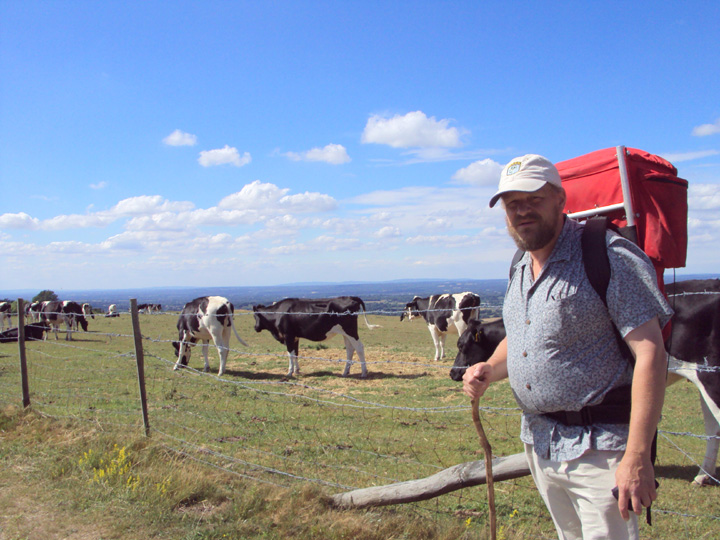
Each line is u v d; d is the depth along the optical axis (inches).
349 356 537.6
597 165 141.1
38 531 162.1
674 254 133.0
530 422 101.4
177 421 305.3
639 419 81.0
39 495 187.2
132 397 378.0
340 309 533.0
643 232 133.3
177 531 162.7
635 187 133.6
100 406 343.6
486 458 111.8
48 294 2124.8
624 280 86.0
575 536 103.5
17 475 205.2
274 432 293.9
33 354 669.3
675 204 133.7
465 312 625.0
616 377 90.4
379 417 337.4
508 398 397.7
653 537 174.6
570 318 90.1
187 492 184.9
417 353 702.5
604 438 89.8
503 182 95.3
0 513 173.9
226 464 225.1
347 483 212.1
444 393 429.4
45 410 312.3
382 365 599.5
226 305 550.0
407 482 172.6
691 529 180.5
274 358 665.0
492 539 111.6
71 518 170.4
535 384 95.0
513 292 103.3
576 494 94.1
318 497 181.8
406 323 1501.0
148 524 166.1
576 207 146.9
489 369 110.0
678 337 212.7
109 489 186.9
